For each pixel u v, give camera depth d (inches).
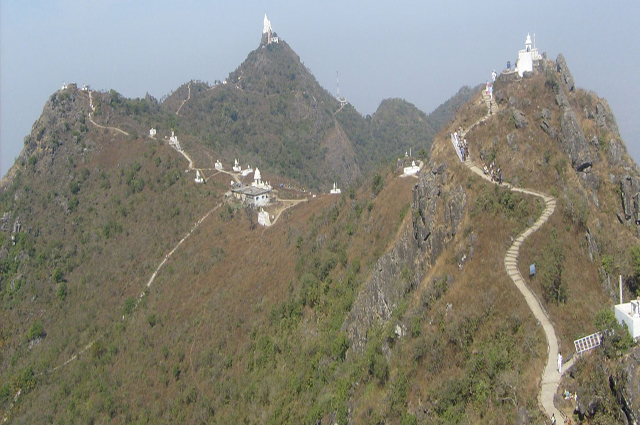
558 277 2137.1
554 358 1850.4
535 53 3348.9
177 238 5989.2
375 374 2495.1
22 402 4808.1
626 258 2303.2
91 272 6112.2
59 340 5369.1
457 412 1903.3
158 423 3846.0
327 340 3334.2
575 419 1628.9
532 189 2632.9
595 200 2659.9
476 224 2487.7
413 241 2913.4
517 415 1700.3
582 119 2942.9
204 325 4448.8
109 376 4534.9
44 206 7042.3
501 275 2220.7
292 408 3100.4
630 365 1553.9
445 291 2406.5
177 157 7288.4
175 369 4185.5
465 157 2908.5
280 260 4613.7
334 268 3961.6
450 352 2159.2
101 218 6707.7
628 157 2859.3
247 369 3789.4
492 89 3395.7
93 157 7519.7
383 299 2967.5
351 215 4355.3
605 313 1827.0
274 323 3976.4
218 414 3595.0
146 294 5344.5
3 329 5836.6
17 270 6432.1
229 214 5802.2
